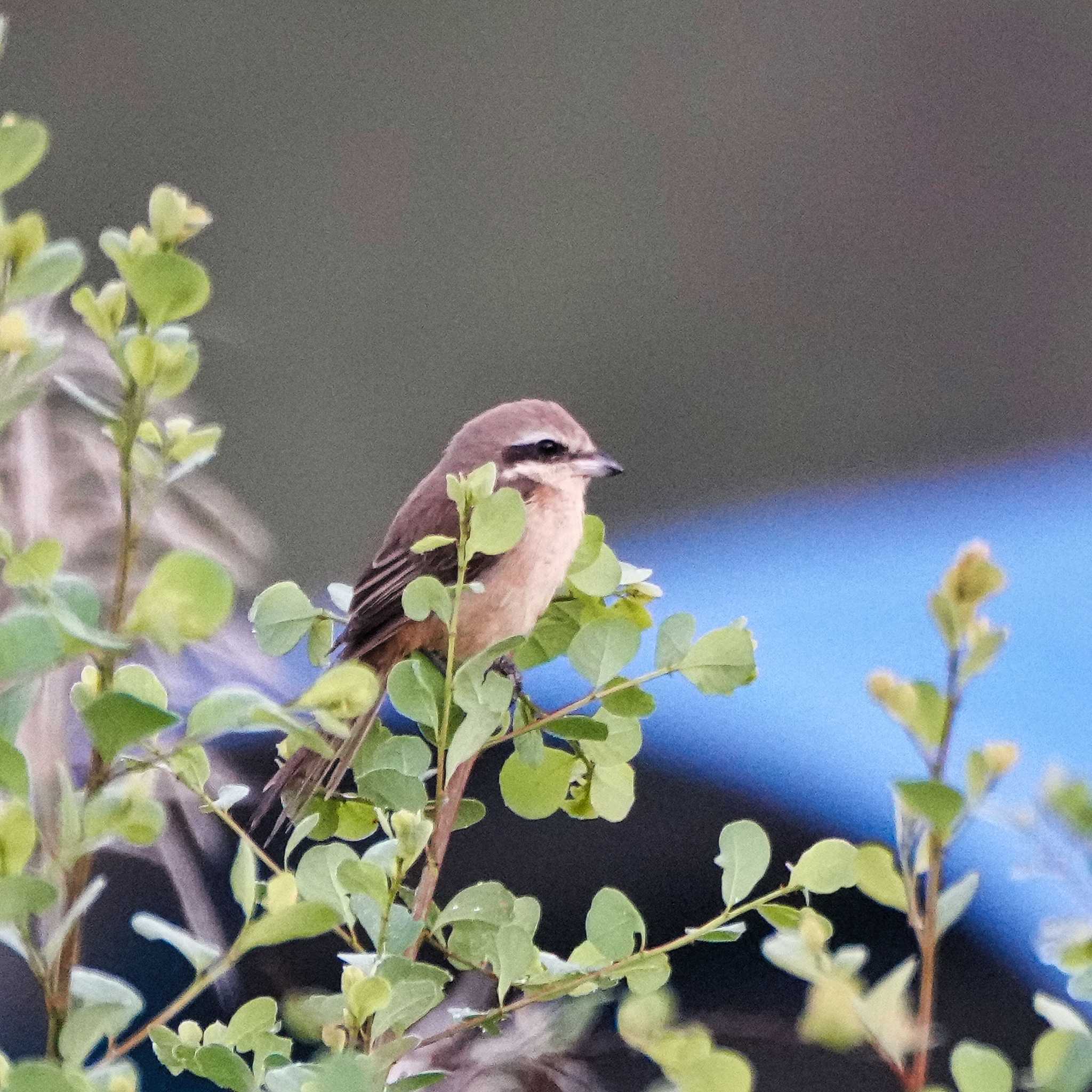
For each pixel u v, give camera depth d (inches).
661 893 390.0
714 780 411.2
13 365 126.0
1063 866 128.6
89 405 127.4
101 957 286.5
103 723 120.9
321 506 658.8
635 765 414.3
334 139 706.2
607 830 390.0
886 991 126.0
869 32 770.2
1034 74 769.6
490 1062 155.6
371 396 690.8
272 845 224.8
